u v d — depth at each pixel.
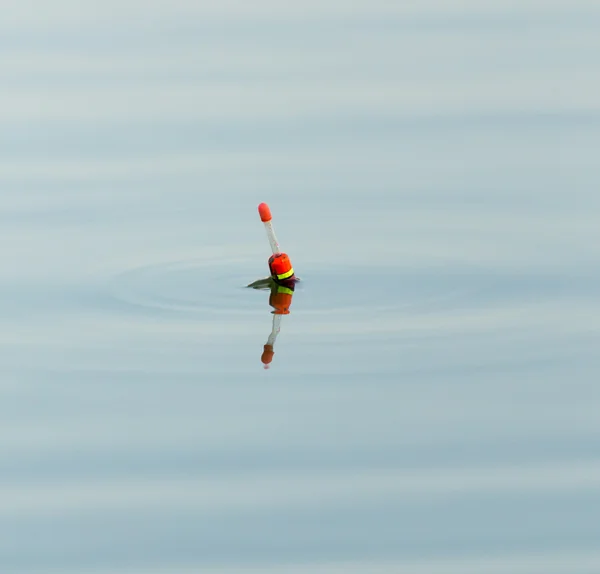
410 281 46.84
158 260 50.06
